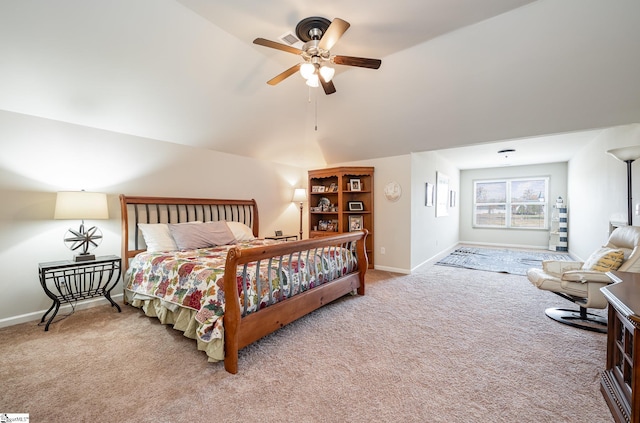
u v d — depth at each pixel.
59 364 1.99
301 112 4.13
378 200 5.04
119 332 2.49
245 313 2.05
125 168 3.40
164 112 3.28
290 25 2.46
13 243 2.67
